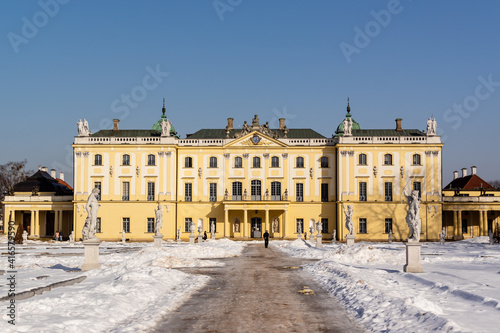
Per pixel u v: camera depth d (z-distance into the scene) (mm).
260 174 109938
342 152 107438
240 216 110500
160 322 20391
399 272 36875
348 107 124188
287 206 107625
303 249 64562
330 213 108875
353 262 49562
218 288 29609
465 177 139125
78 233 107312
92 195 39062
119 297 23734
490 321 19781
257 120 111125
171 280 31438
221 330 19078
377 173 107000
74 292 25266
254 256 57219
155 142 108188
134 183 108062
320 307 23547
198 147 110375
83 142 108438
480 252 61844
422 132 111375
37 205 112625
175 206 108500
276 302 24859
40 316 19406
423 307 21625
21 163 155750
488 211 115438
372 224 106312
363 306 22625
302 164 110125
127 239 107188
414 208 37219
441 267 42656
